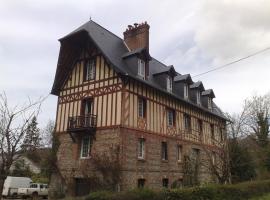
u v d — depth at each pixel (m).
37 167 38.00
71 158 18.30
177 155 20.97
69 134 18.81
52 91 20.33
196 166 19.98
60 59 19.80
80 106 18.91
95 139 17.42
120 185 15.62
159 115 19.86
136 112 17.86
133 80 17.88
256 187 17.38
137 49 19.23
